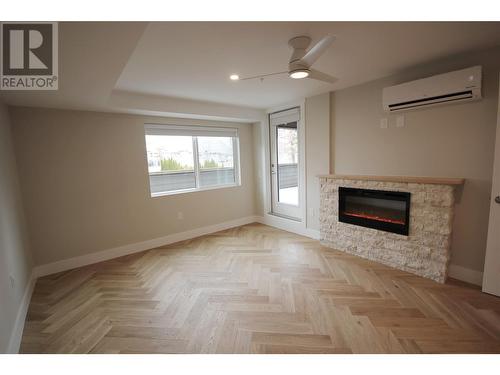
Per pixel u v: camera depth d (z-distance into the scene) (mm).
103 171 3492
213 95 3572
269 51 2125
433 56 2402
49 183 3098
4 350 1628
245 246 3885
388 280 2695
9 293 1896
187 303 2371
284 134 4664
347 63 2557
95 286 2752
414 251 2818
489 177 2387
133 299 2469
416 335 1869
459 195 2580
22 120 2896
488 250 2342
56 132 3121
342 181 3473
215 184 4848
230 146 5023
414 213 2791
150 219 3963
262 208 5238
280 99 4023
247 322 2078
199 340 1887
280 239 4172
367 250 3271
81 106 3039
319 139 3844
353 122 3418
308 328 1983
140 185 3836
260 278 2824
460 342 1791
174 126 4148
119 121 3598
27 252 2807
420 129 2795
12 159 2705
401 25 1786
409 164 2916
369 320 2053
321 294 2459
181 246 3990
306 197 4199
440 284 2580
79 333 1991
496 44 2172
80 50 1546
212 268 3125
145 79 2762
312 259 3305
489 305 2203
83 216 3355
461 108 2494
